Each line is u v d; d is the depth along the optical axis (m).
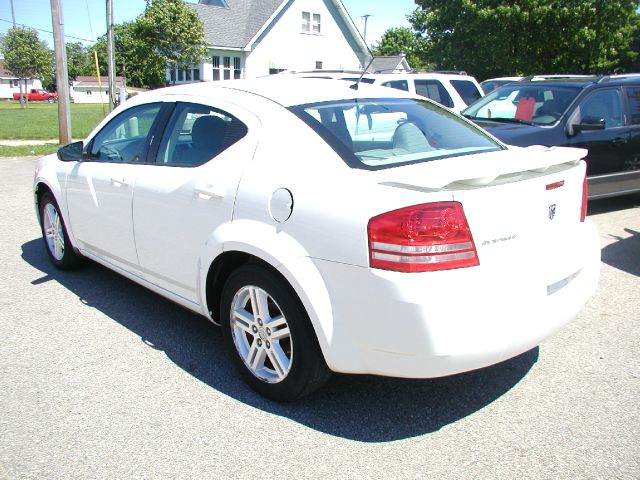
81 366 3.65
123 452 2.81
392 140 3.34
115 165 4.26
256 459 2.77
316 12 36.97
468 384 3.46
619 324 4.31
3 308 4.54
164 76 34.47
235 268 3.50
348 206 2.74
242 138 3.39
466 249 2.60
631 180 7.78
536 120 7.43
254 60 35.69
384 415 3.14
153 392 3.36
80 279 5.21
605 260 5.87
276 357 3.15
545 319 2.90
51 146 15.32
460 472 2.68
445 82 10.90
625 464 2.72
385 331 2.64
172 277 3.80
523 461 2.75
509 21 24.14
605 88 7.59
